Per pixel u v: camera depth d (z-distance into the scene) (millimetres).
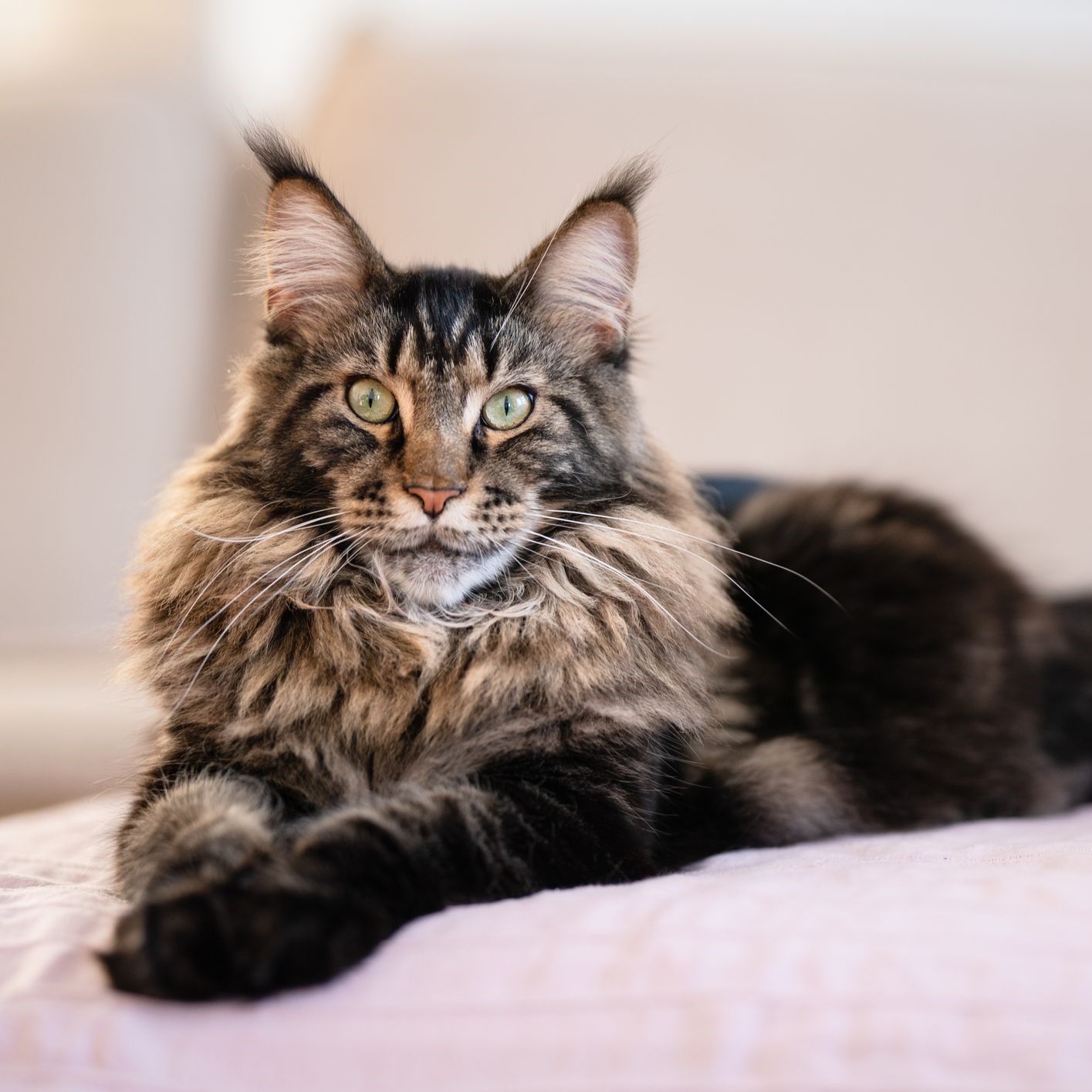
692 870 1446
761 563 2090
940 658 2018
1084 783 2115
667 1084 831
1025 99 3137
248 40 3816
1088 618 2338
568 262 1770
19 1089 889
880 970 886
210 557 1629
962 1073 803
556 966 939
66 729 2600
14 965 1058
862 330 3146
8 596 3680
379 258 1732
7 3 3637
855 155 3160
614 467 1761
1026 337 3094
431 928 1039
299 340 1749
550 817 1281
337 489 1605
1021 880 1085
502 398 1669
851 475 2631
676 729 1619
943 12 3211
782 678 2027
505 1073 862
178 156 3830
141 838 1294
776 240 3176
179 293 3854
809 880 1158
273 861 1066
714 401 3174
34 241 3695
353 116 3418
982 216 3113
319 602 1573
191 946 917
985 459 3088
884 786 1869
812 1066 816
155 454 3793
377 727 1528
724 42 3264
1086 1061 800
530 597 1623
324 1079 876
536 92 3287
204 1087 880
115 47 3754
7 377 3693
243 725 1482
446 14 3373
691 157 3203
